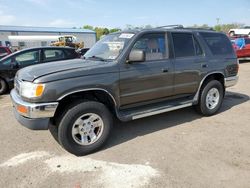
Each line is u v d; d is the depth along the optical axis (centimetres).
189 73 480
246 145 400
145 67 418
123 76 395
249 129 466
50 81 338
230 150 383
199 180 308
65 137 357
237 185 298
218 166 338
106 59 413
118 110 409
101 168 339
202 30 522
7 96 769
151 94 438
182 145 403
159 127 482
